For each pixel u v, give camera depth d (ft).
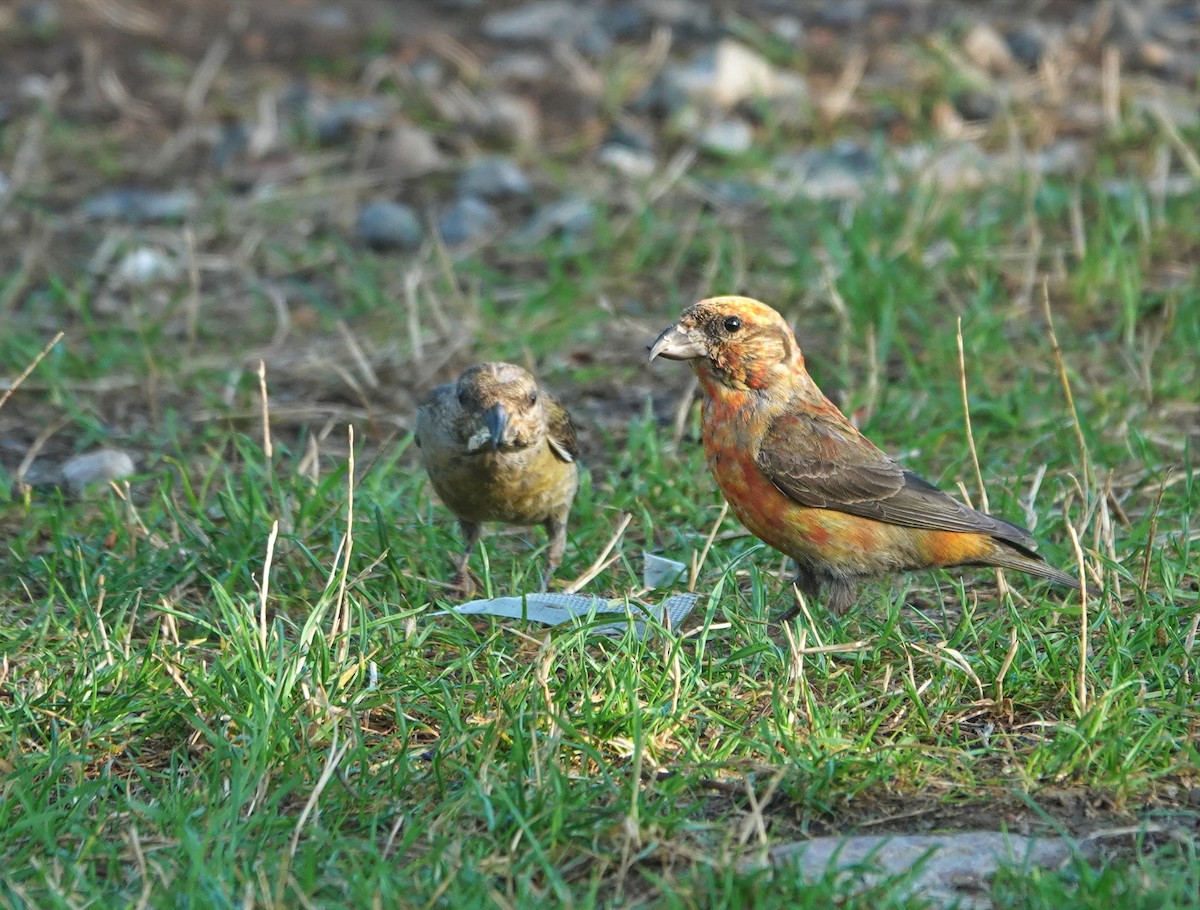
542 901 22.08
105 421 45.47
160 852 23.81
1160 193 54.85
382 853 23.66
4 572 35.27
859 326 47.98
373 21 83.25
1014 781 25.50
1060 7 79.87
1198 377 43.93
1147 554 30.45
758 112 67.82
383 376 47.96
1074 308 49.29
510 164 63.36
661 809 24.66
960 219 52.80
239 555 34.86
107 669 28.96
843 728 27.32
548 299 52.03
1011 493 36.83
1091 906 21.42
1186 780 25.48
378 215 58.70
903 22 79.15
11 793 25.14
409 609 32.35
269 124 67.87
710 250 54.85
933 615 32.60
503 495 33.78
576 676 27.99
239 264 57.41
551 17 81.76
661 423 44.21
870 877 22.95
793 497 31.68
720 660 29.66
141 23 81.20
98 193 63.62
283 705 27.20
